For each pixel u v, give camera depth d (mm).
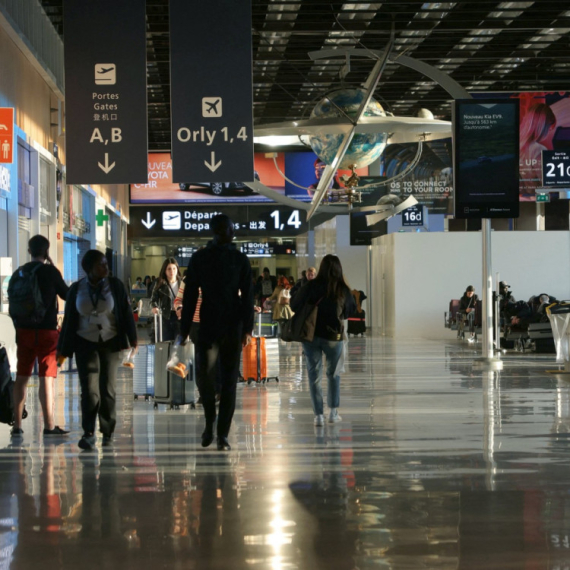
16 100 19969
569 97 32875
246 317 8000
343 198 35969
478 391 13234
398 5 23078
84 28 14039
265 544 5070
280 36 26188
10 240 19188
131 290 47281
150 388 12453
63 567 4691
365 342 27281
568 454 7867
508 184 17219
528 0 22625
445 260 30203
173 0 14242
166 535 5266
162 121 40781
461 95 17688
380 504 6004
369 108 21625
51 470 7223
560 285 30281
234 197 48969
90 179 14039
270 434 9086
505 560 4770
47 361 9117
